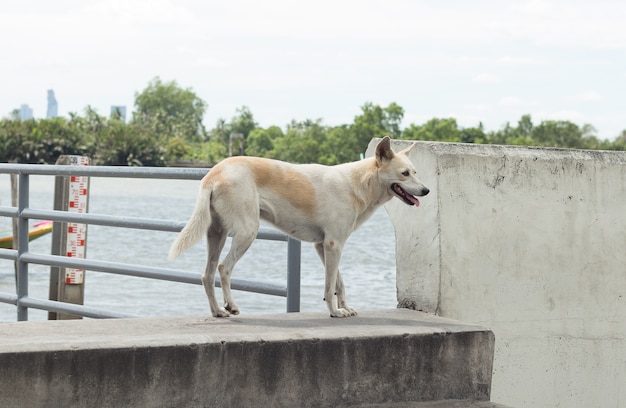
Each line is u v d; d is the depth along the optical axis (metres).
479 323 5.66
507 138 151.25
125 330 4.71
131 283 16.75
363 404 4.86
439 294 5.55
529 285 5.84
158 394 4.29
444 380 5.11
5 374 3.90
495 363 5.70
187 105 181.50
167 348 4.30
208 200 5.18
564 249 5.96
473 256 5.64
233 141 153.88
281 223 5.41
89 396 4.11
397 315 5.56
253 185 5.26
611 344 6.18
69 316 9.67
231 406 4.48
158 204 55.28
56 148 105.25
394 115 147.12
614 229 6.18
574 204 6.00
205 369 4.41
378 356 4.89
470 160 5.62
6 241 19.22
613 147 149.75
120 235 29.83
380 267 22.16
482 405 5.05
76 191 9.75
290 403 4.65
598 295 6.11
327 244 5.44
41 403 4.00
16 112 108.38
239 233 5.20
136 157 111.31
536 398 5.88
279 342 4.61
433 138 144.62
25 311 7.54
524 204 5.81
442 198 5.53
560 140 150.88
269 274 20.75
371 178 5.50
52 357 4.01
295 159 147.12
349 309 5.56
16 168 7.39
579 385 6.04
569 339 5.99
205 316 5.41
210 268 5.41
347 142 147.00
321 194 5.40
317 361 4.71
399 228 5.91
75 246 9.75
